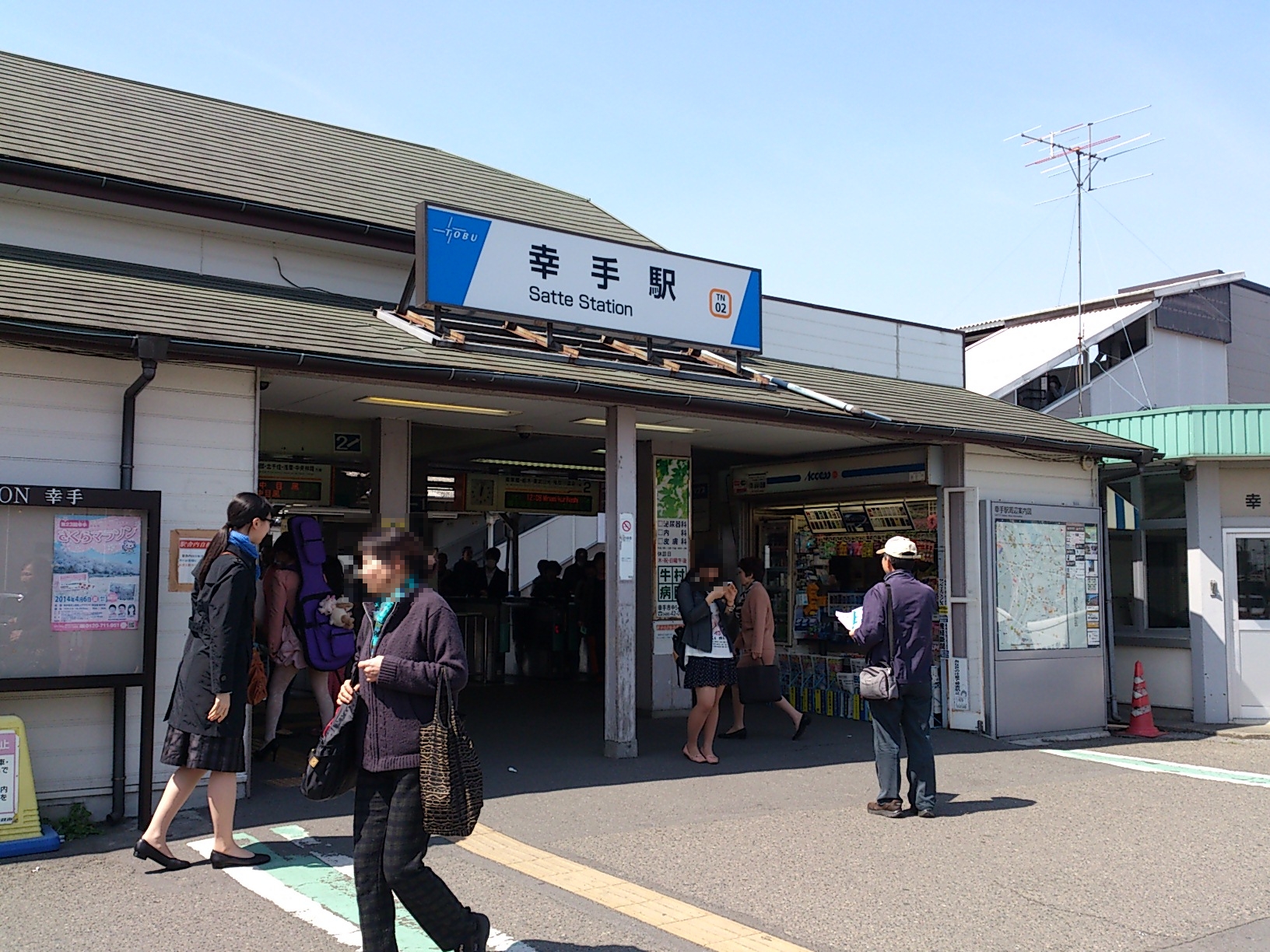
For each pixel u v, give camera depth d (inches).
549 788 320.8
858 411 394.9
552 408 384.5
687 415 386.9
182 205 362.3
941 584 453.7
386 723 165.9
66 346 253.4
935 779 320.8
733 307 413.4
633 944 190.9
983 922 205.8
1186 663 518.0
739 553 545.6
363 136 529.3
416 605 170.1
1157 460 504.1
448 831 160.1
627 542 367.9
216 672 220.8
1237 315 968.3
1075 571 472.7
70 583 255.9
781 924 203.5
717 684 364.5
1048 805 312.7
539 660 642.2
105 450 274.4
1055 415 834.2
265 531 237.6
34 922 195.6
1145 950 192.5
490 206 483.2
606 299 378.0
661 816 288.4
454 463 600.7
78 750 264.7
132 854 240.1
